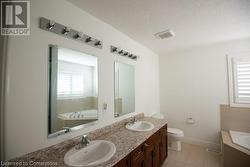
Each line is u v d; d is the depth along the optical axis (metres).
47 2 1.23
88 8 1.54
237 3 1.45
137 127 2.23
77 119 1.49
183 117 3.28
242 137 2.34
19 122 1.02
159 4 1.47
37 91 1.14
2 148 0.81
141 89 2.81
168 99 3.50
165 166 2.30
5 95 0.82
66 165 1.04
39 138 1.15
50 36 1.25
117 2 1.43
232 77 2.73
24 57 1.07
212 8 1.55
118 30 2.14
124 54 2.24
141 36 2.39
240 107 2.65
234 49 2.71
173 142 2.88
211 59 2.96
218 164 2.35
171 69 3.46
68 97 1.41
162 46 2.97
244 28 2.08
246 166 1.91
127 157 1.28
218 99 2.88
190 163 2.39
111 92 1.98
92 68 1.69
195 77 3.15
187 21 1.86
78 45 1.52
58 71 1.32
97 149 1.43
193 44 2.85
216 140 2.89
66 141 1.34
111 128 1.90
